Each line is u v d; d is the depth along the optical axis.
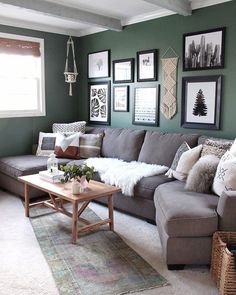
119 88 4.75
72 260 2.53
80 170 2.88
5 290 2.14
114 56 4.77
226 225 2.29
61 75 5.23
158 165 3.66
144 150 3.93
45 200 3.98
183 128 3.97
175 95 4.01
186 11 3.62
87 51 5.23
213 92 3.61
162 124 4.21
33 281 2.24
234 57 3.40
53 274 2.33
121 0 3.62
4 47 4.52
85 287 2.17
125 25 4.52
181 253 2.36
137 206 3.30
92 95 5.23
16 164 4.01
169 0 3.35
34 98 4.99
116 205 3.55
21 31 4.66
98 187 3.06
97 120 5.19
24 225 3.21
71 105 5.45
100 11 4.07
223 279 2.04
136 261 2.52
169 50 4.01
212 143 3.16
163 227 2.43
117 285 2.20
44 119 5.12
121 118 4.79
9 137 4.77
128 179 3.29
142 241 2.87
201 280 2.27
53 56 5.08
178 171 3.21
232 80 3.45
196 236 2.33
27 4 3.43
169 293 2.12
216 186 2.63
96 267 2.43
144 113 4.42
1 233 3.02
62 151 4.38
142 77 4.38
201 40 3.66
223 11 3.44
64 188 3.02
